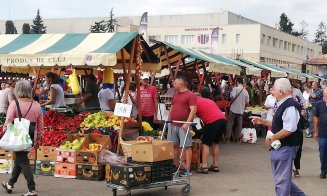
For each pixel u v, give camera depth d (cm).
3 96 1075
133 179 749
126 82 1025
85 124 997
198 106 995
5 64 1004
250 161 1183
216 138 1008
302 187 905
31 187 747
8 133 715
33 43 1080
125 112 919
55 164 931
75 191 812
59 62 954
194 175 980
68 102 1480
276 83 620
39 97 1286
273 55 7388
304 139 1803
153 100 1228
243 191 841
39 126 759
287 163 616
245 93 1561
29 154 948
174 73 1483
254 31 6731
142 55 1156
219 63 1405
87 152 901
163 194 808
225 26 6844
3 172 954
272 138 617
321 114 982
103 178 909
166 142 798
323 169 995
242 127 1677
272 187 879
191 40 6900
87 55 927
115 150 962
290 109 604
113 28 8081
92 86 1288
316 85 1964
